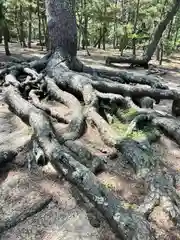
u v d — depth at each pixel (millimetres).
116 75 7418
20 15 15273
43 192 2893
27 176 3145
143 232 2201
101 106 4938
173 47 16641
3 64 8070
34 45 17234
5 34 10938
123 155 3561
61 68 6590
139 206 2629
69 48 7426
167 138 4223
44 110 4801
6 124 4477
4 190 2904
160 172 3154
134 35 13281
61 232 2410
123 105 5121
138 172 3195
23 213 2598
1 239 2342
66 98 5215
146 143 3734
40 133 3584
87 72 7453
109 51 17219
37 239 2342
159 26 10984
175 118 4965
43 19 15703
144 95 5633
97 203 2518
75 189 2881
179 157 3791
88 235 2379
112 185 2980
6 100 5066
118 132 4191
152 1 16312
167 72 11078
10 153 3436
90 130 4230
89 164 3244
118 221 2314
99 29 19078
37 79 6125
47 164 3275
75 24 7520
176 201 2715
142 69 11344
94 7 15875
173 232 2391
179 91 5680
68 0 7191
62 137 3836
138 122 4281
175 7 10781
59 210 2672
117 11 16484
